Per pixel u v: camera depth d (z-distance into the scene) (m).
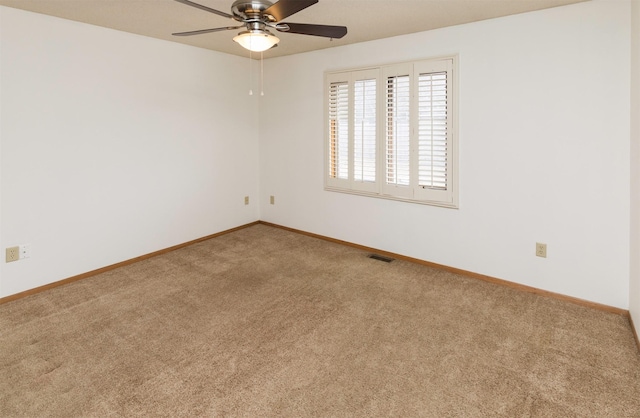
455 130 3.51
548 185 3.09
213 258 4.14
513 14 3.08
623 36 2.67
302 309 2.96
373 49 3.99
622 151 2.74
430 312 2.91
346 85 4.25
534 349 2.41
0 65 2.93
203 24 3.40
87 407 1.91
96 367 2.23
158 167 4.16
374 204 4.24
